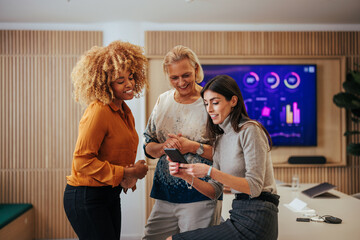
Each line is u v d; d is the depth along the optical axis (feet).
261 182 5.25
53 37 15.01
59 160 14.99
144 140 7.70
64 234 14.92
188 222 7.06
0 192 14.85
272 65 15.35
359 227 7.09
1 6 12.91
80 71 6.25
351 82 14.08
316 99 15.46
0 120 14.87
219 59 15.38
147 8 13.28
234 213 5.58
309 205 9.16
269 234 5.27
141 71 6.95
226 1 12.60
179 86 6.85
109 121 6.06
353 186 15.64
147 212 14.93
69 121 15.05
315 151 15.62
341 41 15.66
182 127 7.18
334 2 12.80
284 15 14.29
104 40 15.21
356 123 15.70
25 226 13.91
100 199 6.04
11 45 14.88
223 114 5.58
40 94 14.97
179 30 15.35
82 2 12.57
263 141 5.41
